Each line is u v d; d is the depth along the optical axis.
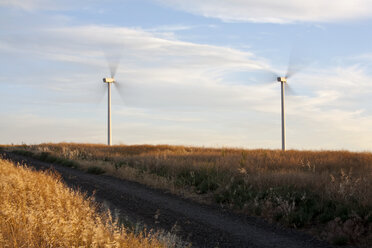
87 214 8.49
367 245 8.22
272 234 9.43
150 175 18.36
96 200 13.02
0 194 9.80
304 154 24.39
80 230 6.74
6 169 15.18
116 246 5.92
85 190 14.95
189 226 10.12
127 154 31.05
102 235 6.01
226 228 9.97
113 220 9.48
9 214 7.36
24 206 8.45
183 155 25.97
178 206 12.66
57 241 6.37
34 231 6.83
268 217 10.98
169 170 18.50
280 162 18.97
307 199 11.37
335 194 11.28
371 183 11.94
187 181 16.34
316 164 18.66
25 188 10.81
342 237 8.54
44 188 11.09
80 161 25.34
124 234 6.88
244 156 18.59
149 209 12.11
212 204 12.97
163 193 14.94
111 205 12.39
